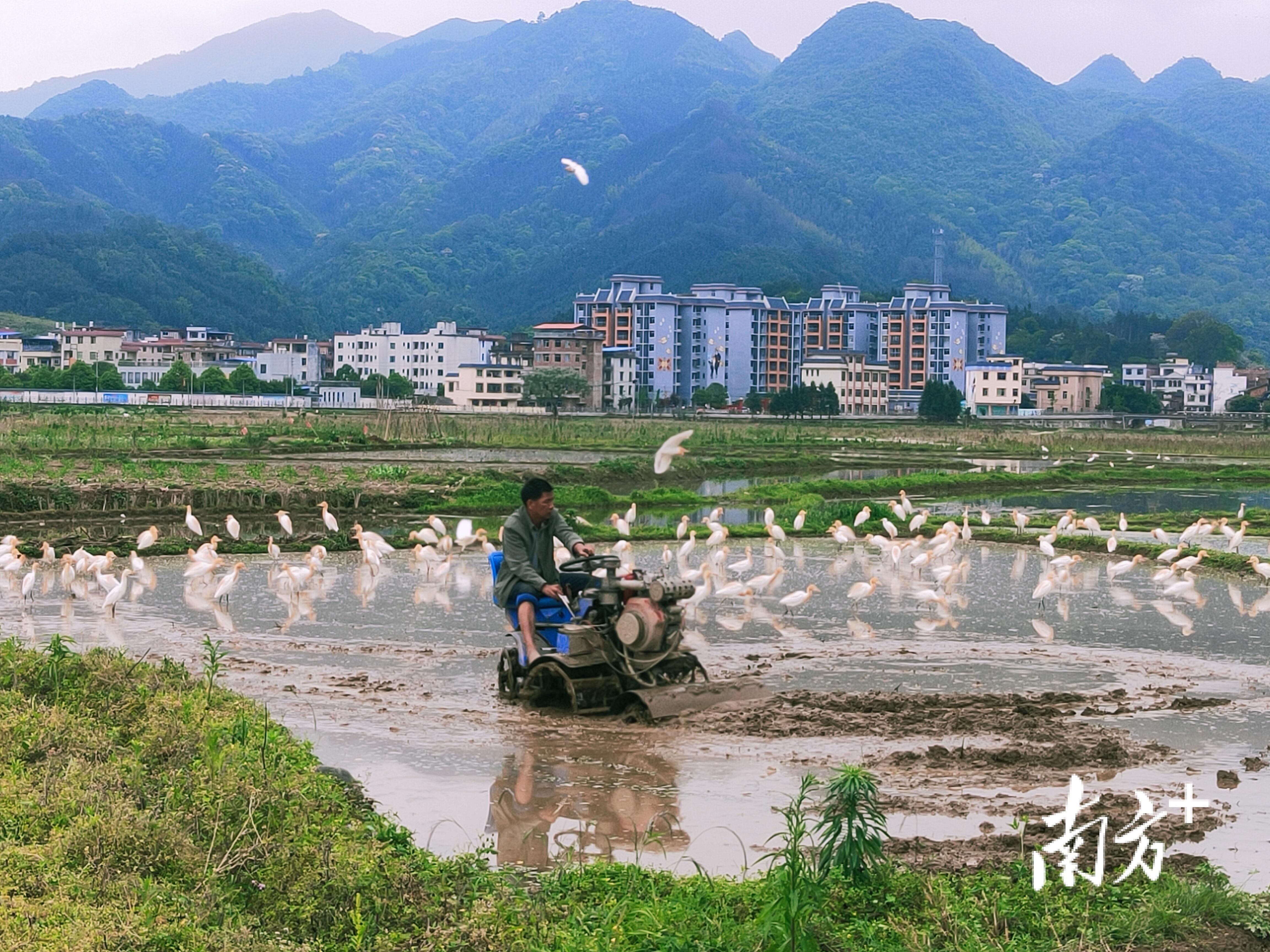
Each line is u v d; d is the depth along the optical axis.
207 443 71.31
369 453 73.50
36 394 142.88
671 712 15.31
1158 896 9.41
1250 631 22.92
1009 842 11.02
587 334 179.25
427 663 18.83
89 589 25.94
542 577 16.38
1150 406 174.62
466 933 8.71
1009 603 26.30
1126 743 14.60
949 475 65.38
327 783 11.80
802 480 66.00
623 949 8.38
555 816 11.84
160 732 12.82
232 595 25.62
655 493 51.88
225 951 8.10
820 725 15.22
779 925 8.38
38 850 9.60
